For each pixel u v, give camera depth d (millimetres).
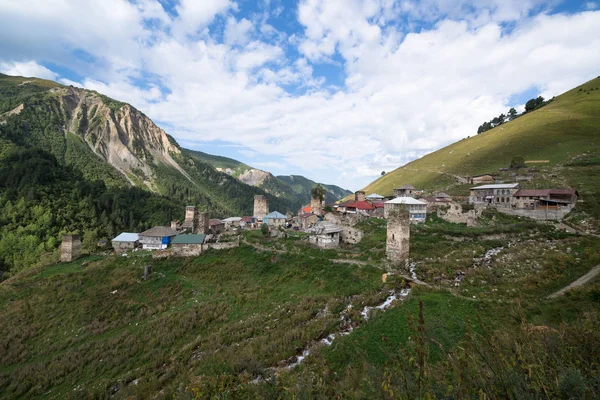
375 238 58781
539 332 9992
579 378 6574
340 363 23672
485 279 35406
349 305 35312
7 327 41750
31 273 58219
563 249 42000
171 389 24688
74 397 28578
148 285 50938
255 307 40344
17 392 30812
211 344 32188
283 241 61594
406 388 7738
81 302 46594
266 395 14711
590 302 24656
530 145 127375
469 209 73562
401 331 26094
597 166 86562
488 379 7355
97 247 78938
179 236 63844
